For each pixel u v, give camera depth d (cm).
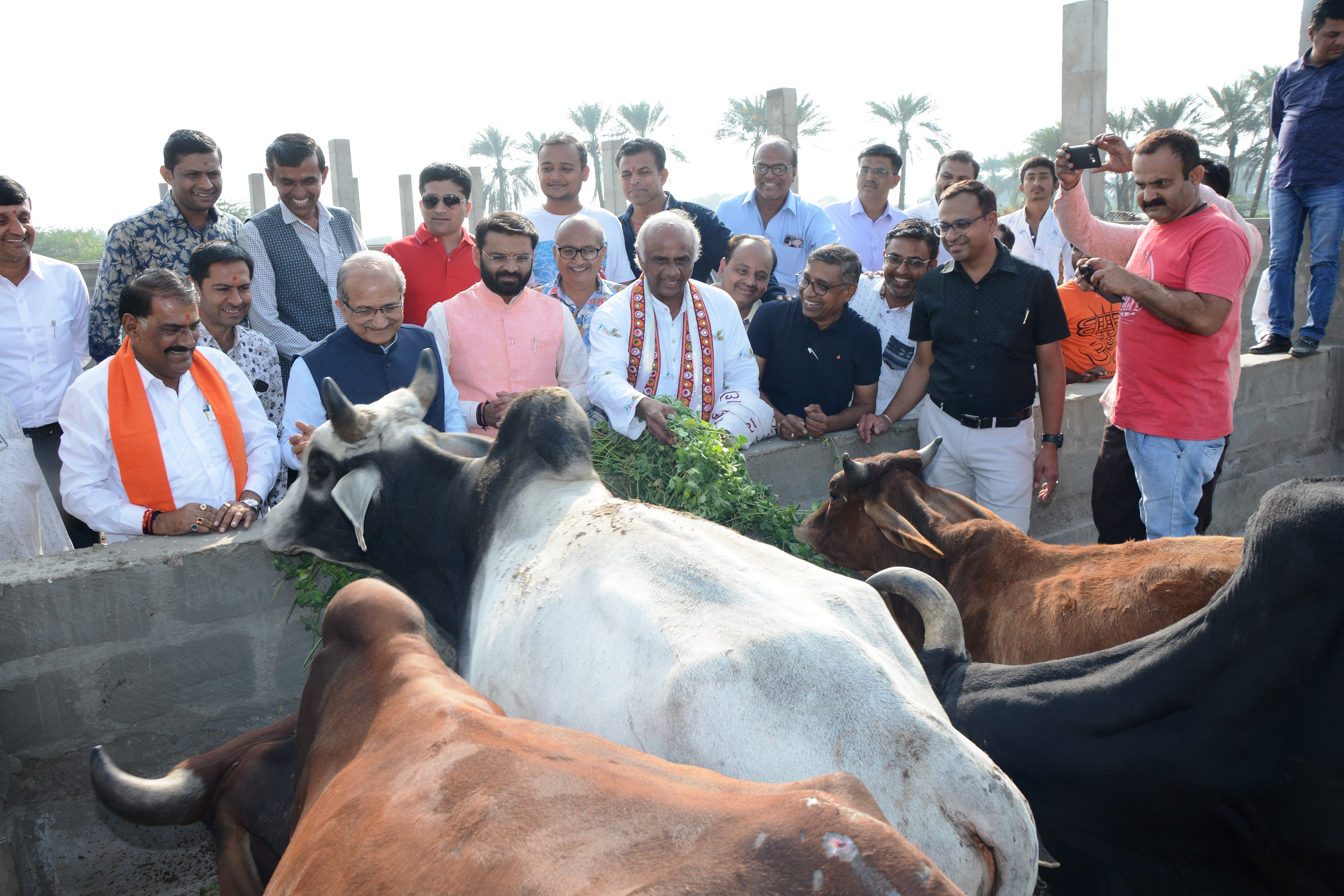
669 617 213
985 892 183
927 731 187
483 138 5759
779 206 684
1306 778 197
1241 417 709
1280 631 196
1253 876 209
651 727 201
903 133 5372
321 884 156
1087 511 633
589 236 496
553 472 286
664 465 397
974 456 485
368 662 213
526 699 233
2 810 321
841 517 383
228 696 375
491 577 270
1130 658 224
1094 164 517
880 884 117
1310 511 193
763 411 473
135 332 379
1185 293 413
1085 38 1052
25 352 470
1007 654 311
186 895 372
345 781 176
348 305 404
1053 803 229
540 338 457
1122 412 459
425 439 321
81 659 348
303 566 372
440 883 140
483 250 443
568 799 146
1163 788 214
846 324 514
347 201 1852
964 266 471
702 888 122
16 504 400
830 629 203
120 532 383
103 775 239
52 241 4247
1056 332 468
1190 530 455
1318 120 702
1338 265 728
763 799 137
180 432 391
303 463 334
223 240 508
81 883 360
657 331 448
